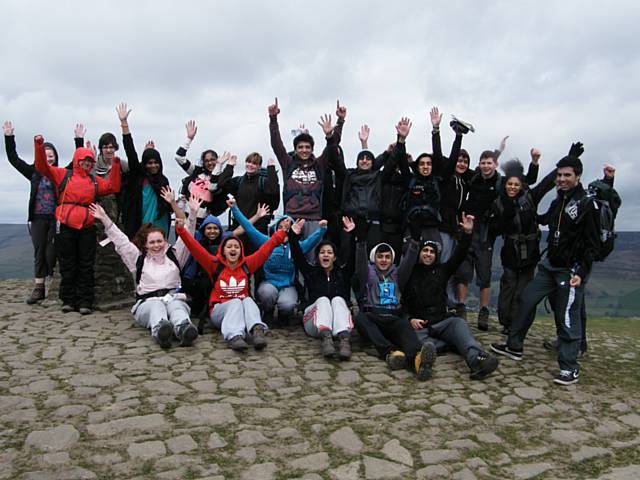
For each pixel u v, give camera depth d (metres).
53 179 7.29
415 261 6.28
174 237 7.36
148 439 3.81
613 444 4.13
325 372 5.47
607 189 5.50
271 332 6.96
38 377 4.95
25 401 4.39
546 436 4.21
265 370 5.41
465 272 7.55
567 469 3.70
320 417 4.33
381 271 6.48
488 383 5.38
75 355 5.62
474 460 3.74
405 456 3.73
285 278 7.15
